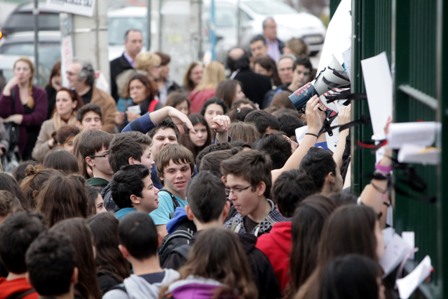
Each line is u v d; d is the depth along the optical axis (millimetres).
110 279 8039
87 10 17906
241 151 8734
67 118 16109
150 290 7301
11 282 7613
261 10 35281
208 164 9555
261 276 7676
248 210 8500
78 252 7551
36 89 17969
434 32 6582
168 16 24844
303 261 7000
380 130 7352
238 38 32000
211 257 6883
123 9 33688
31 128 17891
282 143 10281
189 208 8094
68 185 9039
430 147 6301
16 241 7543
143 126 11898
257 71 20062
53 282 6922
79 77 16938
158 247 7977
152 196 9531
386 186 7219
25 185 10570
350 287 5777
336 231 6434
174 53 24891
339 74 9781
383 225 7375
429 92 6723
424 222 7062
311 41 33781
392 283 7211
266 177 8469
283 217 8453
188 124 11891
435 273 6695
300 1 43688
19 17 32812
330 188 8586
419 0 6996
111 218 8281
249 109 13914
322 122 9914
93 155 11398
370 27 8641
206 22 30500
